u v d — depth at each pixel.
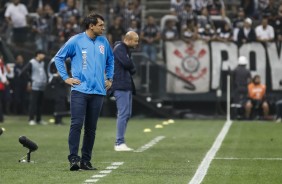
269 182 34.47
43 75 77.38
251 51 92.19
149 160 43.78
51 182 34.50
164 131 67.88
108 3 94.38
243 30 92.25
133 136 62.44
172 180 35.06
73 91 38.16
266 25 92.25
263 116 86.56
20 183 34.25
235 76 86.81
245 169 39.25
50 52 88.62
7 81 85.88
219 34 92.50
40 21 89.94
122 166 40.66
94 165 41.06
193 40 91.94
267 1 94.62
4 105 89.31
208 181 34.62
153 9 101.81
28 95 90.06
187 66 91.75
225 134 63.72
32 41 89.56
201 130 68.75
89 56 38.34
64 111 77.25
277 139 58.50
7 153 47.34
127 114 50.25
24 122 79.62
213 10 93.69
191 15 93.38
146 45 89.94
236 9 98.06
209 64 91.88
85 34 38.69
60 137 60.81
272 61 92.00
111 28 89.94
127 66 49.91
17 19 89.38
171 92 90.38
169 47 91.94
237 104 86.81
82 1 96.25
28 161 42.44
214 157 45.16
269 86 92.00
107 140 58.03
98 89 38.31
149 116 88.94
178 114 88.69
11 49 89.31
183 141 57.22
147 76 88.88
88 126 38.69
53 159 43.94
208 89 91.88
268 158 44.66
